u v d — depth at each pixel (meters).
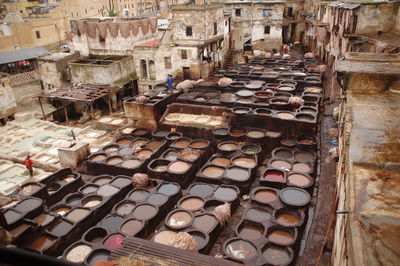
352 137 8.70
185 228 13.42
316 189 16.12
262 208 14.08
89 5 59.44
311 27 45.50
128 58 33.28
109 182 17.25
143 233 13.81
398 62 13.95
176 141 21.28
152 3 81.12
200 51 29.88
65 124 30.30
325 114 22.98
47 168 20.84
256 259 11.45
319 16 39.69
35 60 33.91
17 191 16.86
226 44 35.38
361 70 12.71
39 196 16.20
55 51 40.41
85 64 31.81
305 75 28.36
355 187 6.48
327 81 30.34
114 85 31.33
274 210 13.69
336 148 17.92
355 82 12.92
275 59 36.12
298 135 19.70
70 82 34.03
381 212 5.57
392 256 4.66
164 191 16.58
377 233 5.09
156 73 32.88
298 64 33.22
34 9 54.06
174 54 31.00
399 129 9.28
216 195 15.75
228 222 14.70
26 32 41.03
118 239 13.20
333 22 32.31
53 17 48.31
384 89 12.70
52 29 45.75
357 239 4.98
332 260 10.54
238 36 37.41
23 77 33.25
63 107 31.52
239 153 18.77
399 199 6.08
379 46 23.02
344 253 6.32
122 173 18.58
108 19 39.16
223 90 26.53
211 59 32.19
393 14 26.50
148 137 23.02
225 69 33.41
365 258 4.59
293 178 15.98
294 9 48.38
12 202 15.88
